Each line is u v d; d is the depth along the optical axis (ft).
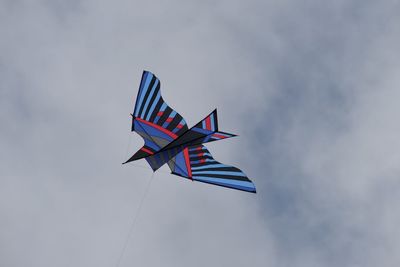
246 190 51.37
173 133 57.36
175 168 53.93
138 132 55.98
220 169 53.62
